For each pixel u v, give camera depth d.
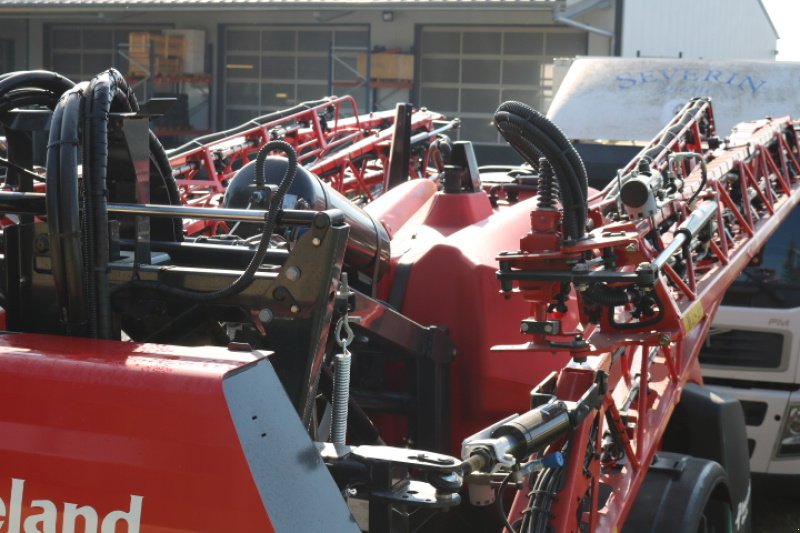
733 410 4.86
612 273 3.17
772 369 6.31
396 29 27.62
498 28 26.92
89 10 26.58
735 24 31.56
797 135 5.84
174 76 28.52
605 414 3.54
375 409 3.93
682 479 4.02
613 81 8.27
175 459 2.04
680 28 28.30
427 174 9.81
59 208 2.41
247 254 2.74
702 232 4.26
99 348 2.27
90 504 2.09
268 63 28.81
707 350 6.44
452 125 10.43
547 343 3.28
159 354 2.21
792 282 6.32
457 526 3.97
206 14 28.97
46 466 2.11
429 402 3.87
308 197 3.73
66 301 2.47
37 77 2.98
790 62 8.23
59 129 2.48
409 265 4.05
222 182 8.73
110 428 2.09
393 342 3.71
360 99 28.50
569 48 26.50
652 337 3.46
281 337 2.36
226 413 2.03
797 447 6.32
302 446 2.15
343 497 2.25
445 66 27.47
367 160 9.45
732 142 5.28
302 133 9.42
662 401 4.02
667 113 7.89
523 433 2.82
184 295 2.44
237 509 2.00
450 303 3.96
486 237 4.13
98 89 2.52
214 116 29.27
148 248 2.59
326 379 3.26
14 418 2.15
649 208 3.49
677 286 3.85
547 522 3.07
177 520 2.04
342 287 2.46
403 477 2.35
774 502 6.70
